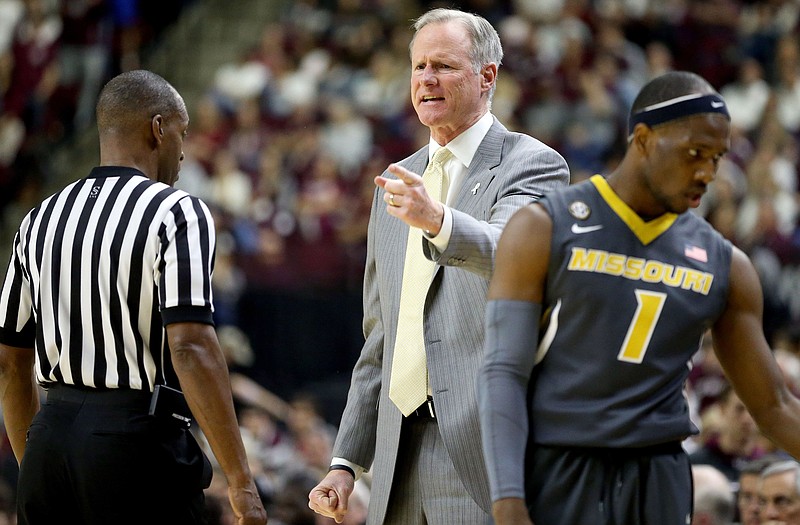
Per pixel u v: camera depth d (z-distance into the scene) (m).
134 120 7.21
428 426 7.08
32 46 26.12
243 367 21.25
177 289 6.74
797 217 25.28
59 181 25.88
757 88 28.28
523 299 5.64
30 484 6.90
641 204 5.69
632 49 28.94
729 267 5.81
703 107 5.50
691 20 30.31
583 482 5.52
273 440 17.86
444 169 7.36
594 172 25.09
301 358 21.83
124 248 6.85
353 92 26.31
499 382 5.52
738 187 25.33
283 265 22.55
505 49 27.23
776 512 8.94
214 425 6.71
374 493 7.22
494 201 6.99
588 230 5.66
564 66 27.00
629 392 5.57
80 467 6.74
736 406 11.84
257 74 26.61
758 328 5.86
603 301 5.59
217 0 30.06
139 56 28.27
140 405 6.84
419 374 7.04
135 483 6.75
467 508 6.82
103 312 6.87
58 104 26.02
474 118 7.31
